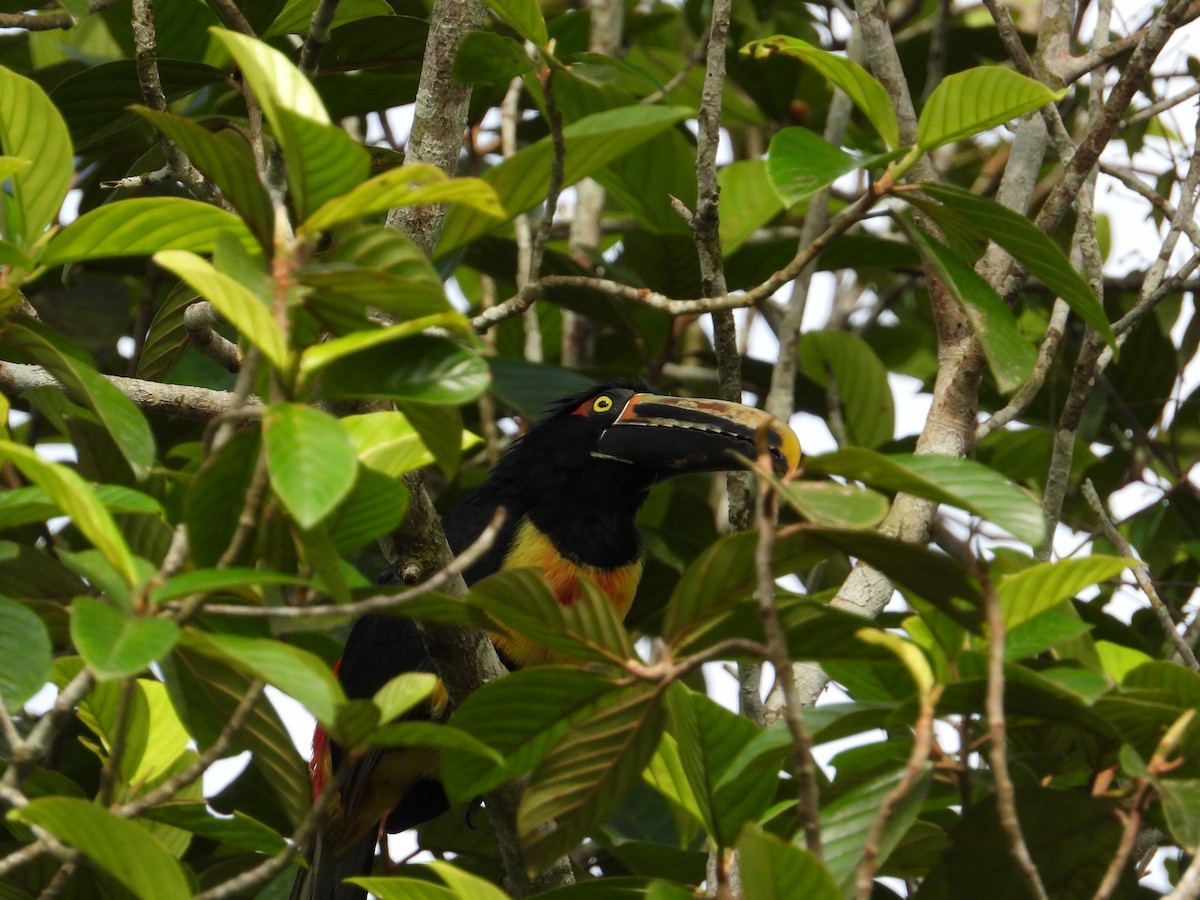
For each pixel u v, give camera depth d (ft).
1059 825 16.74
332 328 15.56
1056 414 38.37
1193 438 38.37
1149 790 15.79
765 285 20.66
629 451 29.99
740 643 14.97
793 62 39.65
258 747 18.17
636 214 36.63
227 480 15.25
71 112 29.53
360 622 30.09
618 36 39.88
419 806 30.73
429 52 24.64
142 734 21.15
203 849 28.66
